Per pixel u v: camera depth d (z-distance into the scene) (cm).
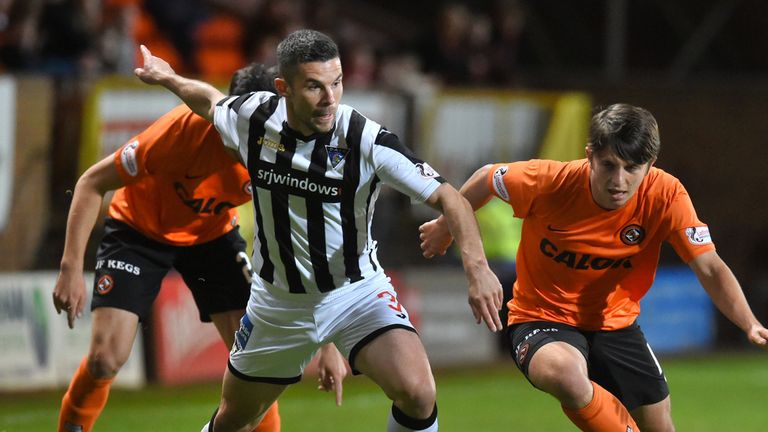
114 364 1680
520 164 1617
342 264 1469
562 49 5162
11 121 3272
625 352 1617
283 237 1455
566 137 4384
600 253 1579
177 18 4222
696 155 4950
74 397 1695
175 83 1570
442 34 4378
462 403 3012
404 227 4116
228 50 4341
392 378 1410
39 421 2559
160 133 1628
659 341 4331
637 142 1439
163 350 3288
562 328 1600
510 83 4522
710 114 4975
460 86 4366
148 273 1731
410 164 1408
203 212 1731
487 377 3556
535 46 5131
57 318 3158
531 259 1630
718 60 5206
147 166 1634
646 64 5166
